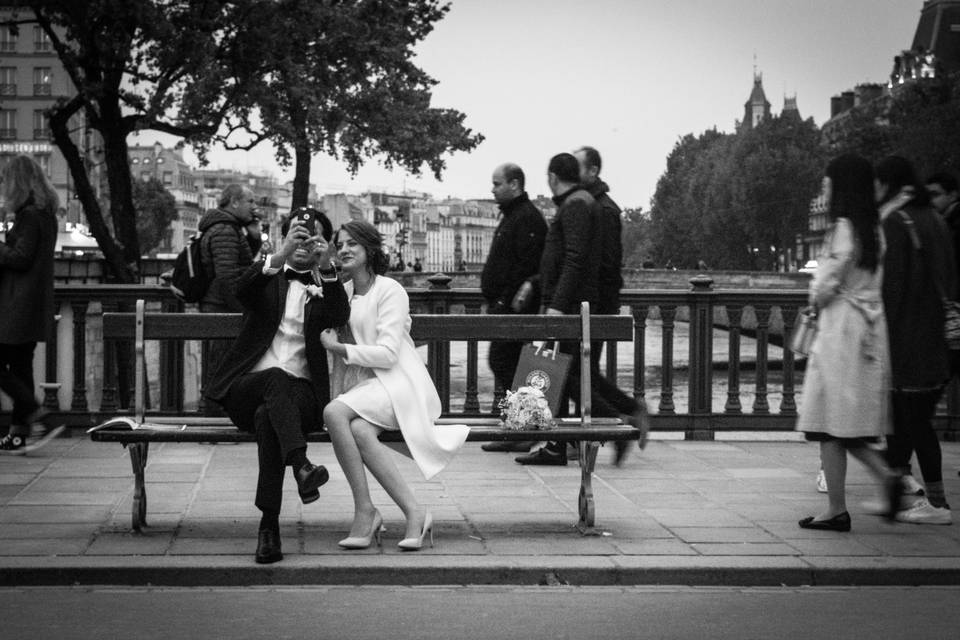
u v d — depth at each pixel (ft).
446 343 35.81
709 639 17.83
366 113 93.20
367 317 22.82
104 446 33.42
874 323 23.89
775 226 359.25
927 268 25.55
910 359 25.36
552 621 18.70
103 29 81.71
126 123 86.48
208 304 34.19
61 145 86.12
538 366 24.90
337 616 18.86
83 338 35.22
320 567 20.94
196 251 34.17
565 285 30.60
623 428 23.66
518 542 22.95
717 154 418.92
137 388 23.71
